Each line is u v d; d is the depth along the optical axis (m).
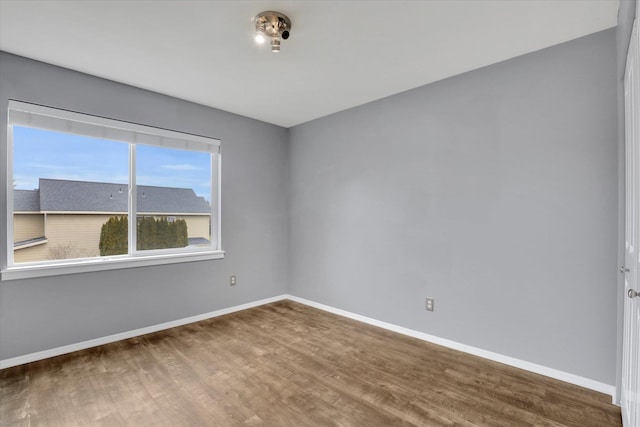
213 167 3.68
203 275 3.51
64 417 1.81
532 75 2.33
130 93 2.96
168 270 3.24
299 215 4.17
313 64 2.53
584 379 2.13
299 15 1.90
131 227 3.07
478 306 2.60
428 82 2.87
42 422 1.77
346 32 2.08
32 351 2.48
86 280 2.74
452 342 2.75
